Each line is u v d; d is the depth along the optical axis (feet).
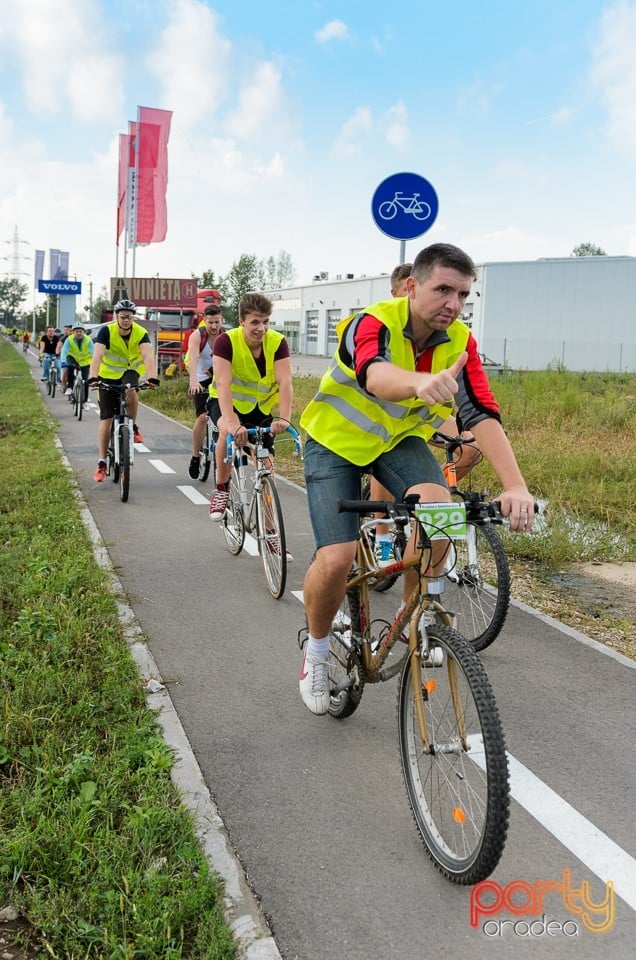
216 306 29.25
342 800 10.21
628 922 8.22
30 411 54.80
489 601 14.62
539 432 38.34
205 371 29.45
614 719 12.43
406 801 10.21
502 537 21.45
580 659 14.67
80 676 12.55
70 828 9.02
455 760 8.61
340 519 10.48
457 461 14.96
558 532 21.63
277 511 17.01
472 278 9.19
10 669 12.80
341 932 8.02
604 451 33.30
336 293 185.37
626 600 18.12
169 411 59.67
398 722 9.69
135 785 10.06
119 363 28.68
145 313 92.53
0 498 25.79
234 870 8.72
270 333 19.21
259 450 17.89
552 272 128.88
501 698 13.08
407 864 9.04
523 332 129.49
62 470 30.76
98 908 7.99
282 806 10.05
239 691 13.16
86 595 16.31
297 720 12.24
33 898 8.07
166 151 88.02
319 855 9.16
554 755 11.35
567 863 9.10
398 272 16.39
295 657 14.56
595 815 9.98
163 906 7.97
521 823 9.80
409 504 8.74
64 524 22.21
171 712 12.17
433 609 9.08
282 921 8.14
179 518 24.84
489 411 9.68
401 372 8.49
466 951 7.81
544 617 16.72
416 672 9.18
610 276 130.11
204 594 17.83
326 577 10.49
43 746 10.66
